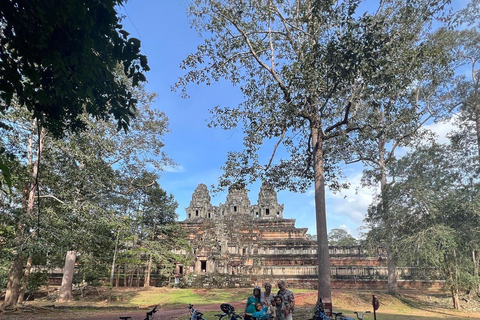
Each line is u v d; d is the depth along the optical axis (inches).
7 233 740.7
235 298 1199.6
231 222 2021.4
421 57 519.5
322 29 544.7
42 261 1099.3
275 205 2240.4
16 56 258.8
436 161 945.5
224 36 676.7
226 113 680.4
